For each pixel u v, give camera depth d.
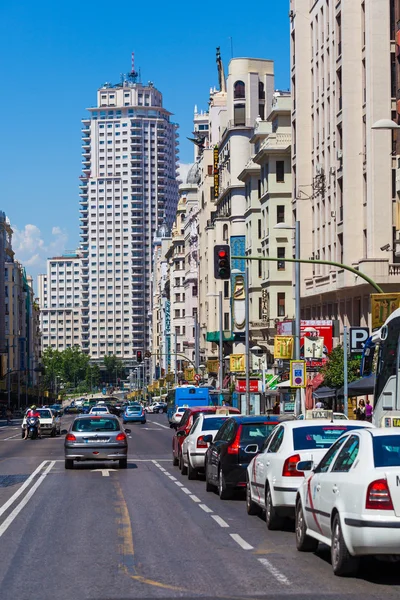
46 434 77.06
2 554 17.22
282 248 96.88
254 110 123.25
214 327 137.00
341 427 20.02
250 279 109.50
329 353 61.22
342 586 13.92
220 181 134.00
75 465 42.41
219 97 154.62
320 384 65.19
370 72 64.69
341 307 71.56
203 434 33.91
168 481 33.59
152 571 15.30
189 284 169.75
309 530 16.72
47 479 34.66
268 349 99.81
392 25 64.50
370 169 64.50
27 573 15.24
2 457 49.78
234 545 18.11
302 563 16.02
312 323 63.44
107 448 39.28
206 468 29.80
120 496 28.02
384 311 37.16
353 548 13.99
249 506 23.00
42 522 21.89
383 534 13.51
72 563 16.16
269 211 97.06
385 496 13.62
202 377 141.62
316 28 80.19
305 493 16.84
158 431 85.19
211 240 140.75
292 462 19.50
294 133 85.25
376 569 15.41
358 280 63.78
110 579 14.62
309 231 82.44
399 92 56.75
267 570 15.34
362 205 67.56
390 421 26.44
